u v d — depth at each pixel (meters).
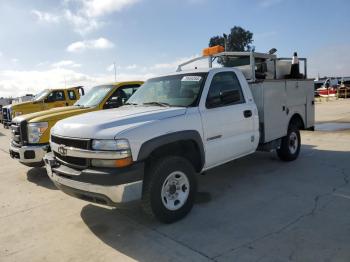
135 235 3.97
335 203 4.61
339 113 17.69
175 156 4.27
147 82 5.87
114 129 3.90
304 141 9.60
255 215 4.35
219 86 5.20
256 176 6.12
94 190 3.83
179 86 5.18
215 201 4.94
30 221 4.62
